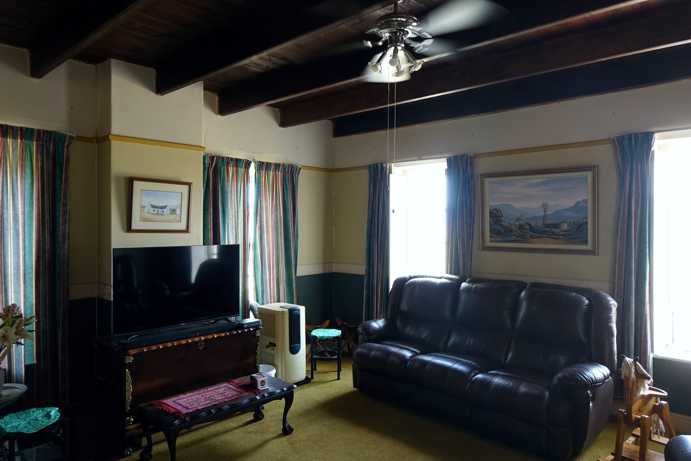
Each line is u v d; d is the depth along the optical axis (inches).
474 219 176.2
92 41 104.0
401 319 173.6
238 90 166.7
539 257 160.4
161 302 136.5
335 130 222.8
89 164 142.8
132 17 109.6
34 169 131.6
